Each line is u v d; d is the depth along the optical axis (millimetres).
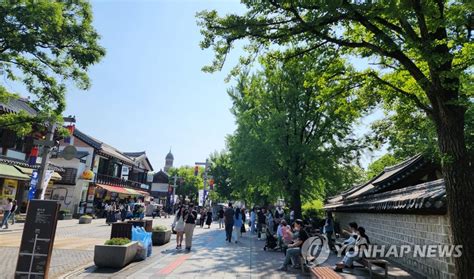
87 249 13039
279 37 6805
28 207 7148
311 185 25516
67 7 11555
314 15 6520
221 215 28484
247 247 15703
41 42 11086
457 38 6016
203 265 10578
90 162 36688
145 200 52031
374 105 9203
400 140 19562
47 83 11844
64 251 12328
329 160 23094
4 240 14250
